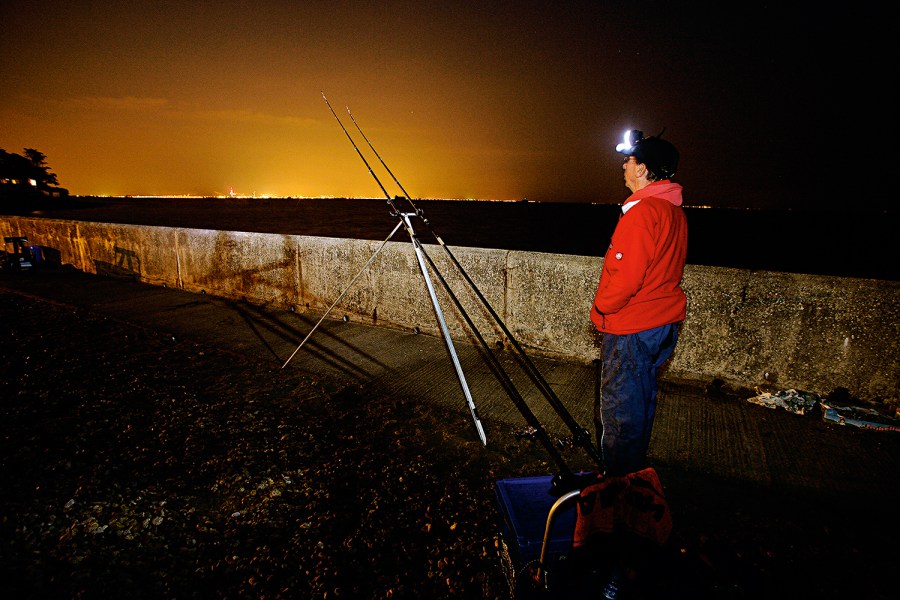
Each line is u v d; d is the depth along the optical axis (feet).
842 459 9.15
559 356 14.58
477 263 15.60
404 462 9.34
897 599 6.12
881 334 10.41
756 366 11.79
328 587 6.44
